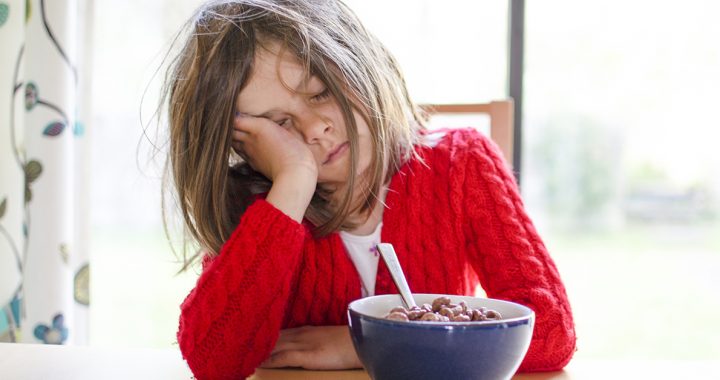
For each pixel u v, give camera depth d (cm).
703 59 343
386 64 98
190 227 93
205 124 86
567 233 420
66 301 144
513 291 81
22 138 154
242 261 76
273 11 84
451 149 102
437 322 50
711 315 355
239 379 74
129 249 368
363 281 101
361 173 90
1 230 153
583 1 337
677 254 415
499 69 187
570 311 79
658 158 394
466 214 95
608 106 368
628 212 411
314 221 96
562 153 392
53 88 142
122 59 220
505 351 51
